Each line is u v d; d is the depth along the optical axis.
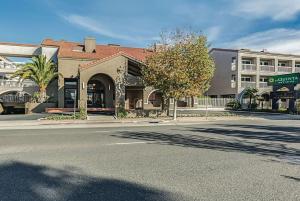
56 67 35.72
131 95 34.44
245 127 18.34
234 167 7.06
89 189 5.32
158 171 6.62
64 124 20.62
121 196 4.96
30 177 6.09
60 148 9.66
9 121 21.20
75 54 35.31
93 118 24.31
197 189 5.34
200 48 24.44
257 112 37.84
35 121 21.25
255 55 49.22
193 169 6.83
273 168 7.00
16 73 33.22
